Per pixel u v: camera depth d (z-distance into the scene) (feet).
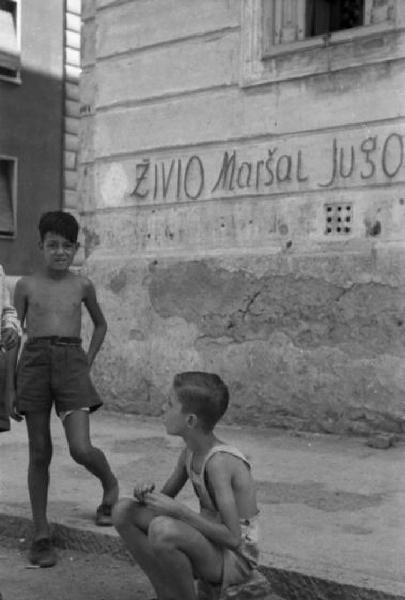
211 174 30.45
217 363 29.86
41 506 16.42
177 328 30.99
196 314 30.48
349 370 26.78
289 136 28.48
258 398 28.84
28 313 16.58
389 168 26.23
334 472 21.98
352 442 26.12
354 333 26.73
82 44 34.91
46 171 61.46
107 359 32.91
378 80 26.43
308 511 18.11
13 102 59.21
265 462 23.29
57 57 62.03
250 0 29.25
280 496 19.42
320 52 27.66
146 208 32.35
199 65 30.76
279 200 28.73
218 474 12.02
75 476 21.33
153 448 25.36
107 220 33.58
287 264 28.19
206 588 12.30
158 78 31.96
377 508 18.35
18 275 59.67
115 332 32.71
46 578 15.47
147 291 31.89
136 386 32.09
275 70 28.71
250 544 12.20
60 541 17.11
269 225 29.01
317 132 27.84
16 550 17.22
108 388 32.89
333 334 27.20
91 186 34.32
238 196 29.76
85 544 16.75
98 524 17.01
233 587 12.09
